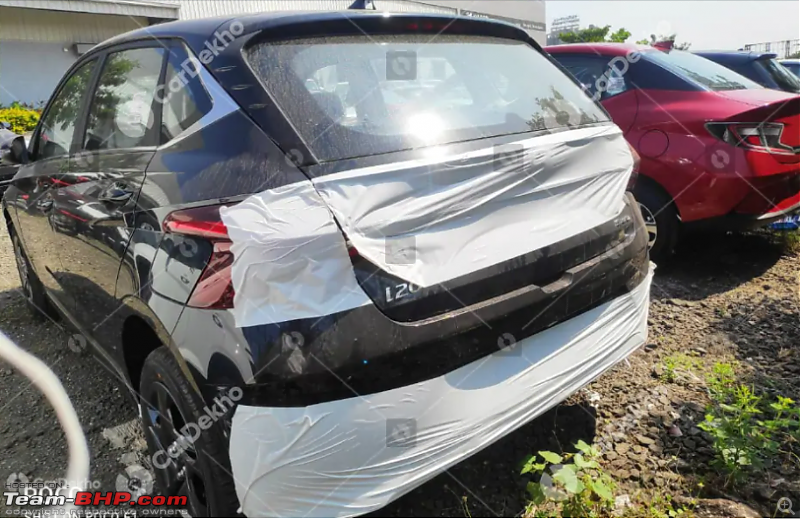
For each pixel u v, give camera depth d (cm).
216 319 167
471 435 187
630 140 425
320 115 187
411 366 172
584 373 225
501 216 199
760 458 237
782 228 456
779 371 306
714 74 455
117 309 237
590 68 466
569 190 222
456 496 230
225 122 194
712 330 355
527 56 274
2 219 762
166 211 193
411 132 196
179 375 191
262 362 160
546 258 207
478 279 188
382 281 170
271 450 164
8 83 2009
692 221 411
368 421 167
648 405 282
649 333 356
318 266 163
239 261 165
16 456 270
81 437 283
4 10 1955
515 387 198
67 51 2133
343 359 162
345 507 170
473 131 208
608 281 230
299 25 209
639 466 241
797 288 408
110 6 1919
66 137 317
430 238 181
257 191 172
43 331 402
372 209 171
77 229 272
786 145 385
